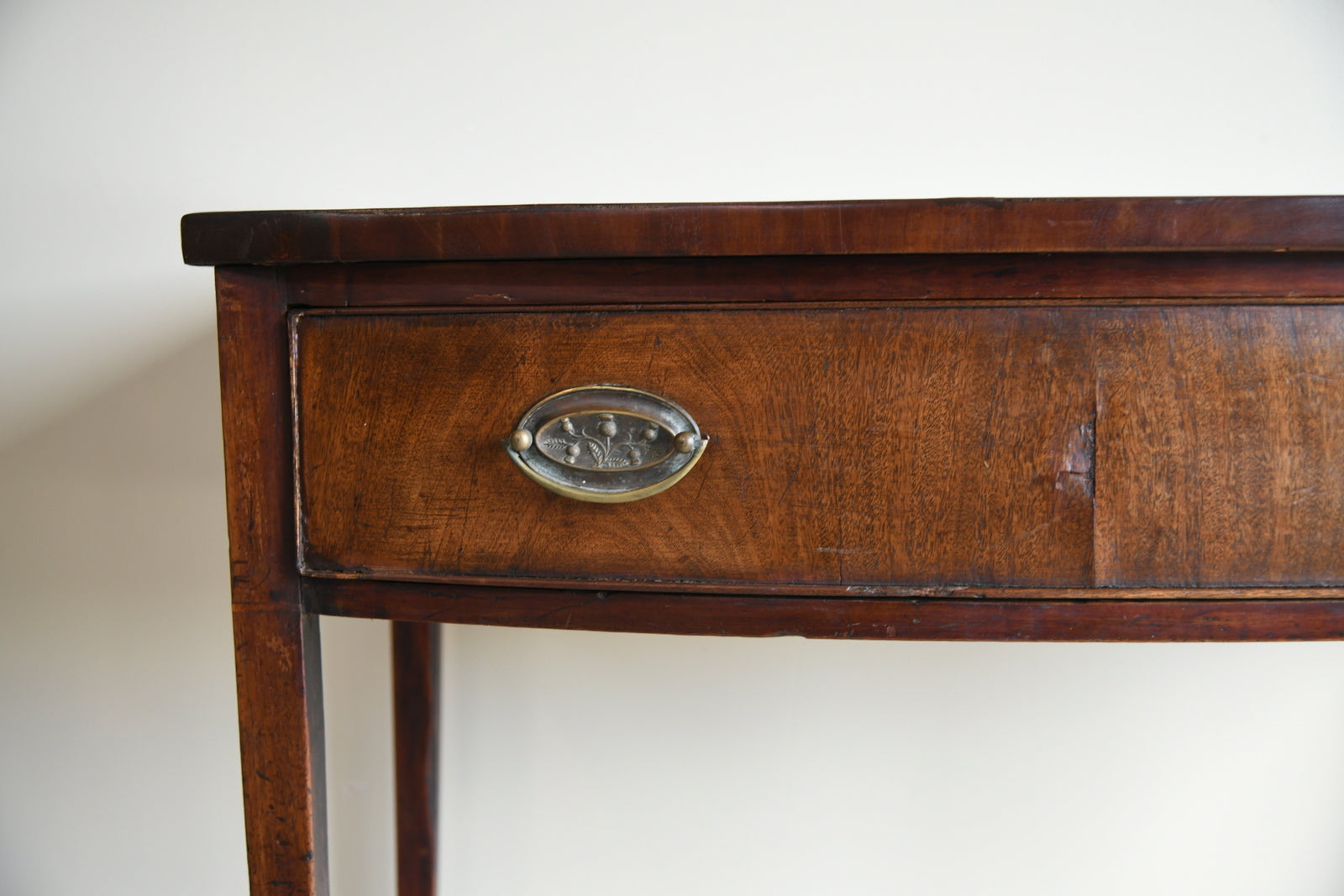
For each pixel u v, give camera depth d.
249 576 0.44
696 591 0.42
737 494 0.41
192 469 0.84
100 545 0.86
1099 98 0.77
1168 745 0.85
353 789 0.89
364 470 0.43
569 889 0.89
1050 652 0.85
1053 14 0.77
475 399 0.42
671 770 0.88
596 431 0.41
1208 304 0.39
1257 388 0.39
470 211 0.39
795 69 0.78
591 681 0.87
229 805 0.88
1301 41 0.76
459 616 0.43
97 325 0.83
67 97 0.80
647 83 0.79
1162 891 0.87
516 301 0.41
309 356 0.42
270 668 0.44
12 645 0.88
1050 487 0.40
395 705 0.80
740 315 0.40
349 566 0.43
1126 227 0.37
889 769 0.87
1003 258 0.39
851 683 0.86
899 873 0.88
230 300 0.42
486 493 0.42
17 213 0.82
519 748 0.89
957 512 0.40
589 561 0.42
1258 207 0.37
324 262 0.41
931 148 0.78
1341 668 0.83
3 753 0.89
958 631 0.41
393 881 0.89
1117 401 0.40
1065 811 0.86
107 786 0.89
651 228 0.39
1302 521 0.40
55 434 0.85
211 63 0.80
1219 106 0.77
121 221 0.81
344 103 0.80
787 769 0.87
